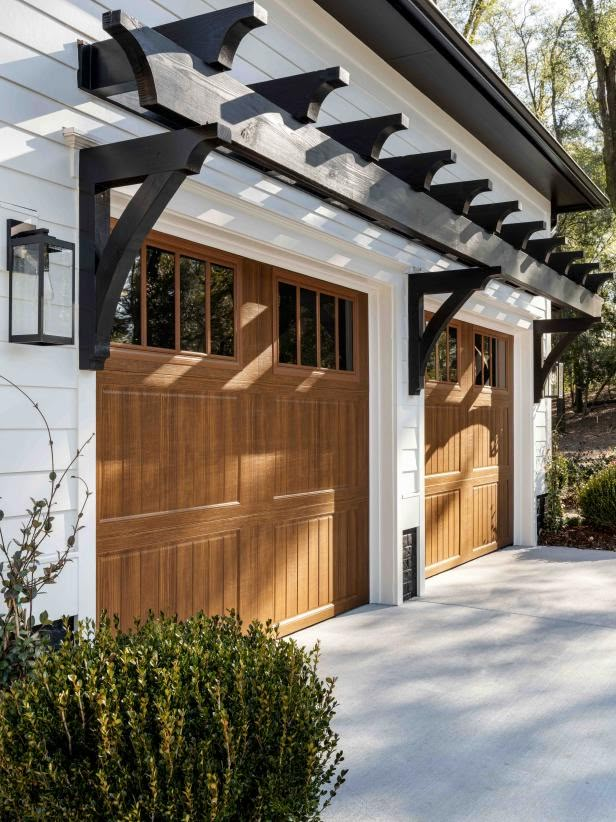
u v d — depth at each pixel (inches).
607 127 686.5
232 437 182.1
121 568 150.5
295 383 205.5
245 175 169.3
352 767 131.0
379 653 191.2
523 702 159.9
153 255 159.8
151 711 83.8
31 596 109.6
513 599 248.7
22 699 86.1
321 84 131.3
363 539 237.8
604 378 668.7
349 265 213.8
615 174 683.4
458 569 299.6
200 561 171.9
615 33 634.8
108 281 124.6
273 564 196.7
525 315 349.4
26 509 119.0
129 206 121.5
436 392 288.2
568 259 292.7
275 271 197.3
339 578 226.2
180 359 165.5
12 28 118.0
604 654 191.6
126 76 125.1
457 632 209.9
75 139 125.9
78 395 129.3
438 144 264.5
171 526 163.2
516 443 362.6
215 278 177.3
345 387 227.8
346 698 161.3
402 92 238.7
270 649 100.1
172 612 163.3
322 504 217.2
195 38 112.3
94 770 81.5
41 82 122.2
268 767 87.1
